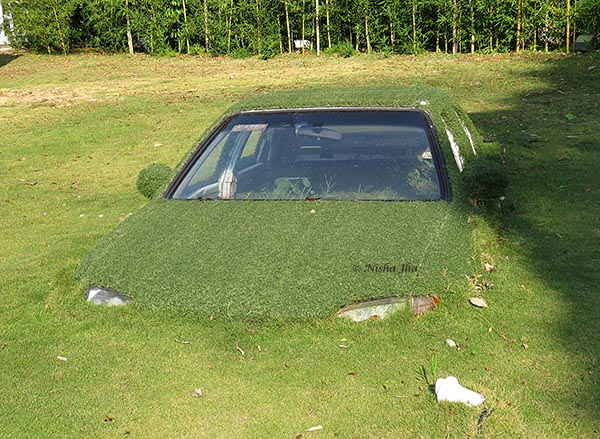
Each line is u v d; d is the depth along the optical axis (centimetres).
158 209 487
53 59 2028
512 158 814
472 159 545
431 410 312
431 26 1725
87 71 1809
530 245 529
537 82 1288
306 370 349
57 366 363
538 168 769
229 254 417
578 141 879
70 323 408
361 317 383
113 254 437
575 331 384
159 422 314
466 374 342
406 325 381
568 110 1062
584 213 612
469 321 389
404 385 334
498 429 295
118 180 898
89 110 1301
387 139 510
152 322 393
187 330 385
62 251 595
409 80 1382
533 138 908
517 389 329
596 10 1471
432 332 378
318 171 499
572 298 429
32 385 347
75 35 2150
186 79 1625
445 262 406
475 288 423
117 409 324
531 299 427
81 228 690
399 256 403
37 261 570
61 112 1298
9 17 2267
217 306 386
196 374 350
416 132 512
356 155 504
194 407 324
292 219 448
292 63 1753
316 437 299
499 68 1436
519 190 689
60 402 331
